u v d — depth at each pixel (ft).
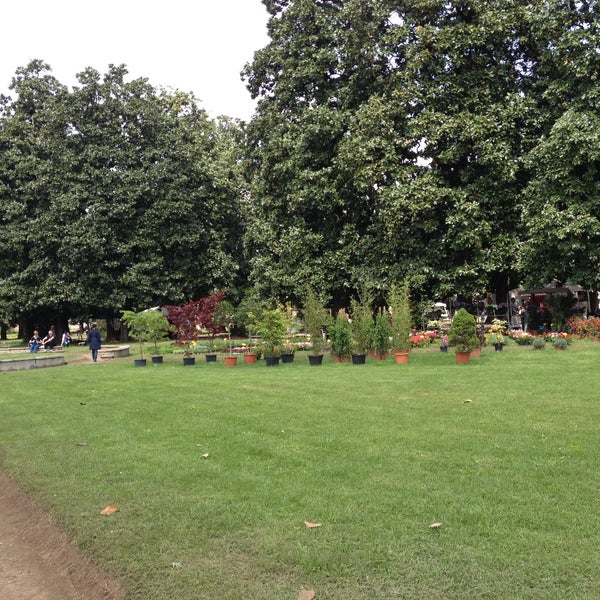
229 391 33.47
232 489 15.85
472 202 59.57
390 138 62.39
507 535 12.10
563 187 55.16
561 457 16.99
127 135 98.89
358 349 48.78
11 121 97.19
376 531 12.66
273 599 10.53
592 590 10.03
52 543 14.20
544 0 61.05
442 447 18.66
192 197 99.76
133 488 16.52
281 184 71.31
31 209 95.81
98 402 32.14
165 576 11.63
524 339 53.93
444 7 63.67
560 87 58.80
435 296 63.87
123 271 97.40
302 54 70.18
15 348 95.91
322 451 18.94
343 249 66.64
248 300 77.10
